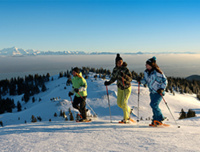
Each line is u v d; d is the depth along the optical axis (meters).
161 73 4.95
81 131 4.31
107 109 45.91
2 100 77.00
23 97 87.06
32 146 3.07
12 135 3.99
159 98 5.07
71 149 2.86
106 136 3.72
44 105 54.84
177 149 2.66
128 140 3.31
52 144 3.18
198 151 2.55
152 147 2.79
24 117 47.44
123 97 5.75
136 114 40.81
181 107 52.06
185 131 4.29
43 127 4.90
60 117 43.03
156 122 5.04
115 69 5.82
